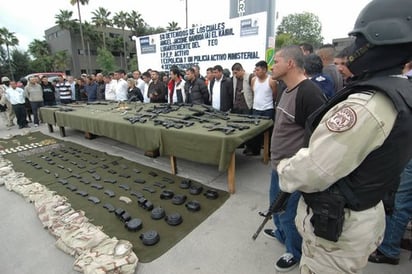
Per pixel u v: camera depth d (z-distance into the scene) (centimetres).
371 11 71
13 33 3189
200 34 558
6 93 640
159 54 675
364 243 81
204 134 251
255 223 217
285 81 147
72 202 260
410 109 68
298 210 99
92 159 387
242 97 398
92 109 491
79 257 174
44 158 399
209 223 218
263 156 363
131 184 297
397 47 69
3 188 305
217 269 169
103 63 2831
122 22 3325
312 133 84
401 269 161
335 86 245
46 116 551
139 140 319
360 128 68
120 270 161
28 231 218
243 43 489
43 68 3191
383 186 77
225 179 304
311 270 92
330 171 72
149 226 216
